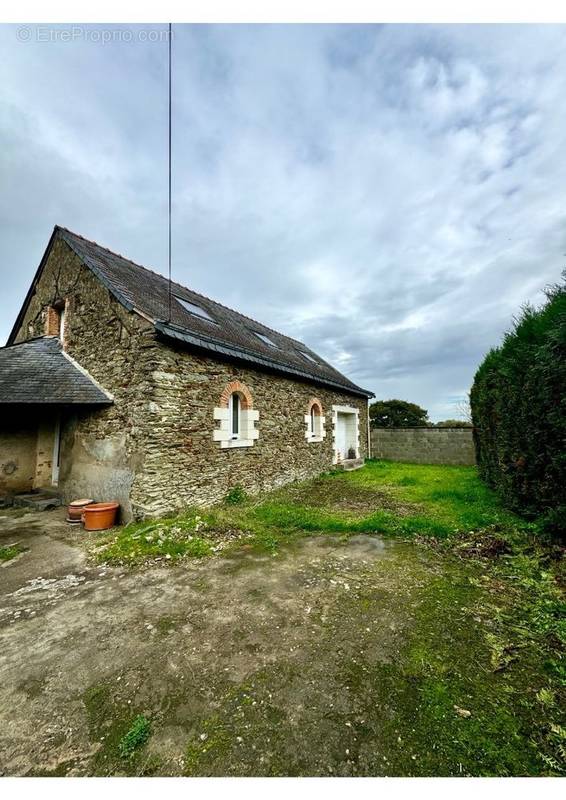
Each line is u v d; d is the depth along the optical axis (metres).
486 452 7.14
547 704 1.71
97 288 6.21
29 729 1.66
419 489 7.50
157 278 8.68
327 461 10.83
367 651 2.17
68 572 3.56
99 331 6.09
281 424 8.41
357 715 1.67
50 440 7.44
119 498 5.37
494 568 3.33
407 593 2.90
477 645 2.20
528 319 4.35
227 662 2.10
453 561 3.54
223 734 1.59
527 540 3.83
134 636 2.40
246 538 4.37
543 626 2.36
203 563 3.66
